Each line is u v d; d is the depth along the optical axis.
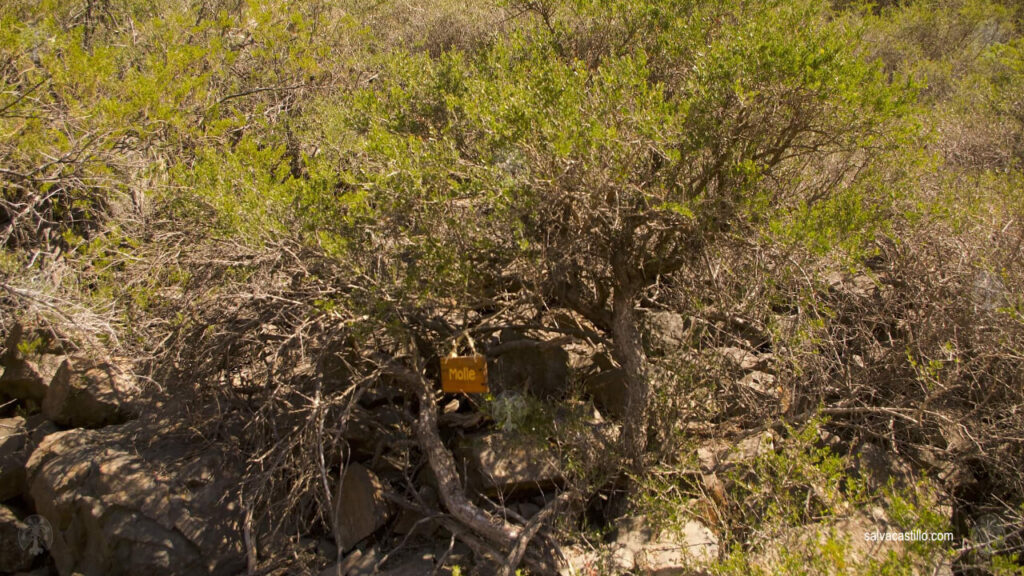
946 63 7.88
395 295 3.74
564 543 3.49
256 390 4.42
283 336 4.31
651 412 3.75
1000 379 3.75
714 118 3.71
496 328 4.24
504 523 3.45
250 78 6.98
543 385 4.34
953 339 3.83
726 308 3.91
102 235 4.80
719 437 3.95
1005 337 3.65
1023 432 3.54
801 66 3.53
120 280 4.67
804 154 4.18
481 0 8.91
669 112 3.67
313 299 3.91
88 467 3.98
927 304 3.98
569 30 4.85
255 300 4.18
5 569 3.94
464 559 3.55
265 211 4.00
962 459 3.68
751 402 3.95
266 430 4.15
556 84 3.76
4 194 5.48
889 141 3.79
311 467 3.73
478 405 4.04
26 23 5.56
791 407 3.84
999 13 9.38
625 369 3.97
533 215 3.63
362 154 4.57
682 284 4.29
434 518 3.69
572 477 3.71
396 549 3.65
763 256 3.69
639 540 3.37
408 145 4.00
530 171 3.66
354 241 3.80
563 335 4.41
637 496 3.54
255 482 3.88
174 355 4.32
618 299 3.98
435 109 4.64
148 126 5.45
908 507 2.89
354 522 3.80
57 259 5.25
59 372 4.66
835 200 3.68
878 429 3.96
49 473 4.01
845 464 3.68
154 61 5.98
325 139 5.32
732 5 4.37
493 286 4.35
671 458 3.65
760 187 3.83
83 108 5.36
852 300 4.38
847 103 3.55
